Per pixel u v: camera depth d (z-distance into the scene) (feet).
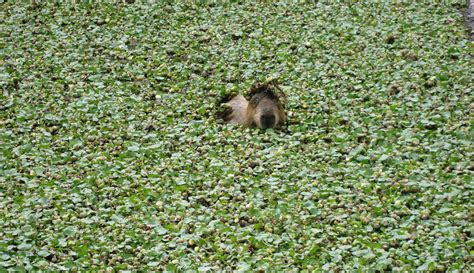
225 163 42.55
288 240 34.71
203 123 48.08
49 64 58.13
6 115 49.70
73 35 63.98
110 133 47.01
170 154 44.29
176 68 57.67
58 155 44.06
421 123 46.91
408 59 58.18
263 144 44.93
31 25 66.03
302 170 41.68
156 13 68.54
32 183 40.81
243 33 64.39
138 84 55.11
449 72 55.21
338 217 36.55
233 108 49.49
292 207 37.73
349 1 72.23
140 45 62.13
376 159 42.60
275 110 47.42
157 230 35.96
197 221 36.81
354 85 53.83
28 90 53.72
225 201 38.50
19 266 32.71
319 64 57.88
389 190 39.17
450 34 63.21
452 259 32.65
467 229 35.01
